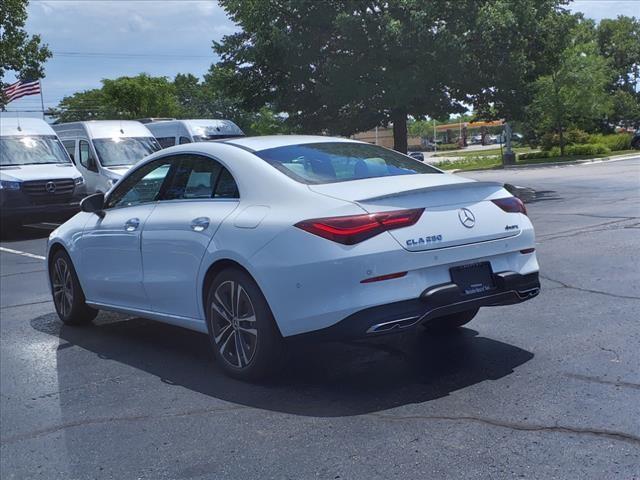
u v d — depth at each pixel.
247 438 4.05
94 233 6.39
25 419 4.68
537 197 17.97
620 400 4.18
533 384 4.54
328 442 3.90
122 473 3.77
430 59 20.41
